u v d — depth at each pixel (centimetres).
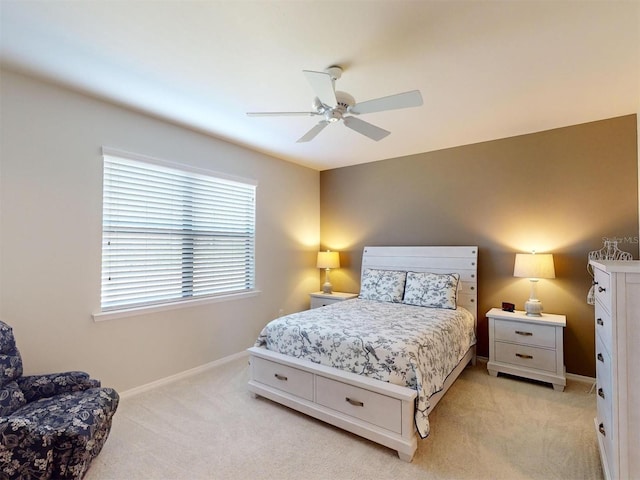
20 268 230
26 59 212
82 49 200
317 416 237
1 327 196
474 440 219
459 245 393
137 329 294
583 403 270
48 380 203
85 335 262
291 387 255
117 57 209
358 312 324
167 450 208
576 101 270
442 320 292
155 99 269
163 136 314
